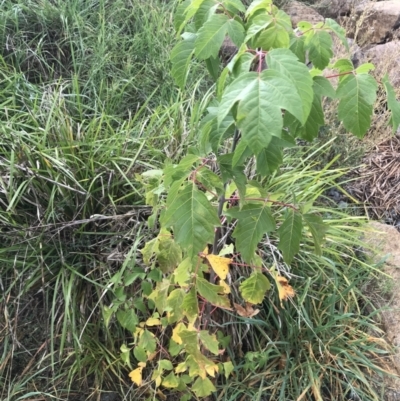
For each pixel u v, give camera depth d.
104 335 0.76
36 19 1.14
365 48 1.47
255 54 0.40
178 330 0.60
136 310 0.76
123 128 0.92
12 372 0.75
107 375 0.76
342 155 1.10
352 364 0.77
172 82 1.08
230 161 0.47
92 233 0.75
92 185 0.79
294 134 0.45
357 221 0.88
